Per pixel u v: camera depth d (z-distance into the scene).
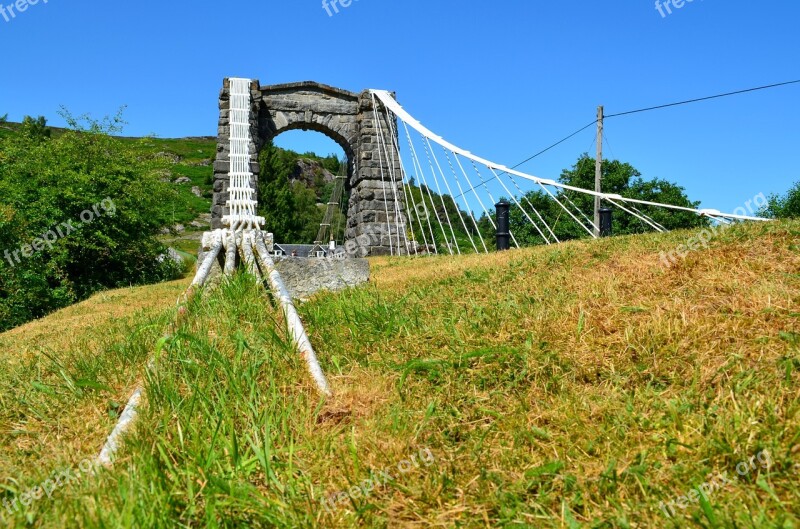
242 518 2.10
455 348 3.65
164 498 2.11
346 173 24.88
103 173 22.86
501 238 11.61
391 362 3.55
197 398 2.90
